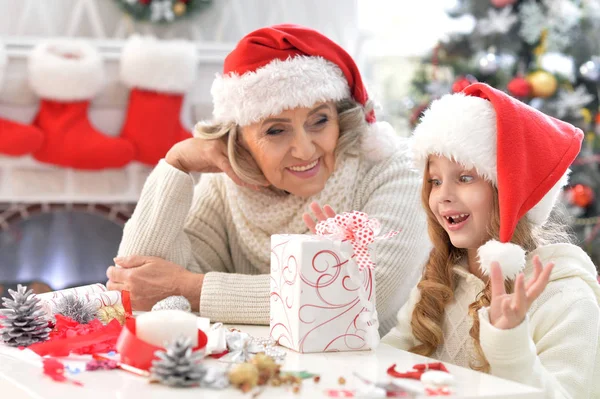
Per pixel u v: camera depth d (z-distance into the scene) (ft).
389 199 4.75
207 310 4.42
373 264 3.21
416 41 13.56
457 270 4.04
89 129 9.23
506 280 3.67
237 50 4.61
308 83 4.49
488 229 3.72
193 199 5.48
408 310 4.28
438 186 3.92
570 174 10.19
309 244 3.23
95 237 9.89
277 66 4.48
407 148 5.11
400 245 4.57
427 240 4.84
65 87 8.91
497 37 10.34
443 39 10.78
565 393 3.21
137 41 9.23
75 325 3.59
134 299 4.72
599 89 10.45
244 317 4.35
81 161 9.14
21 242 9.66
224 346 3.13
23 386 2.66
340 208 4.82
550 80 10.03
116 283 4.83
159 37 10.17
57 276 9.80
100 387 2.62
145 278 4.70
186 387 2.61
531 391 2.61
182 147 5.11
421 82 11.02
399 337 4.26
